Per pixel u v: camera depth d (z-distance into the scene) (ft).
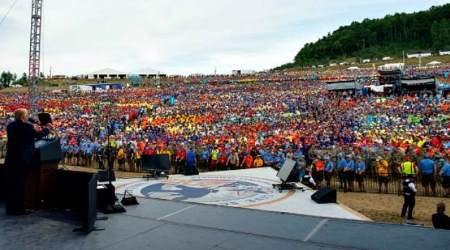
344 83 182.09
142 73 295.07
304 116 134.00
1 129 125.80
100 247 16.66
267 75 337.52
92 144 92.53
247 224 20.15
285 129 108.88
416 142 77.82
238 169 68.80
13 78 487.20
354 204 51.60
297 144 77.82
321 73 330.13
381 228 19.08
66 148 96.99
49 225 19.74
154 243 17.21
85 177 21.79
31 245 16.89
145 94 232.12
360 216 32.78
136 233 18.69
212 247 16.61
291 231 18.80
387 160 63.67
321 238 17.70
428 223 41.68
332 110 139.03
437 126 97.19
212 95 217.15
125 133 118.42
